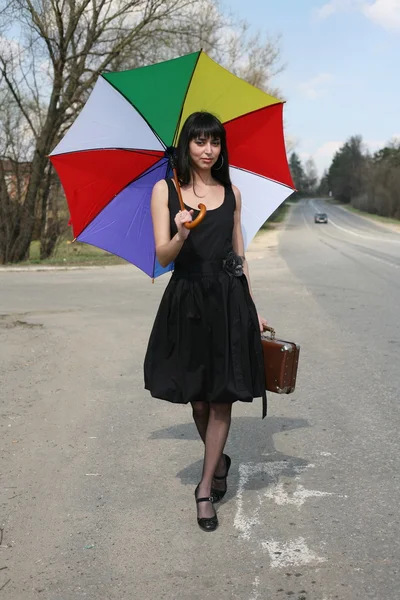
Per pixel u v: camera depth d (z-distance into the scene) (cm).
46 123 2427
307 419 502
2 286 1534
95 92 342
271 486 377
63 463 419
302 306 1105
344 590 269
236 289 322
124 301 1202
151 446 448
